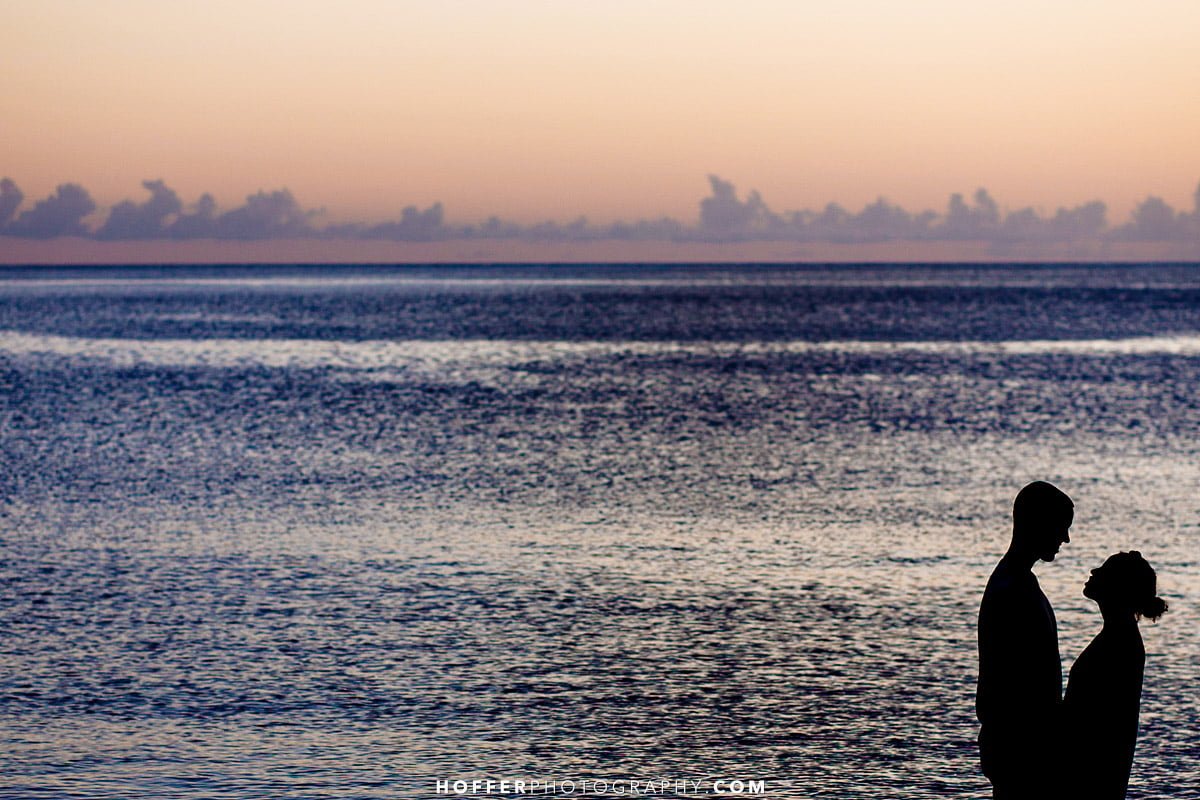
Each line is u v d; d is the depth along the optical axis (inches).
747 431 1264.8
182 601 581.6
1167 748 399.5
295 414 1429.6
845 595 591.8
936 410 1454.2
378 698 445.1
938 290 7352.4
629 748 398.9
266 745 400.2
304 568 651.5
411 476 975.0
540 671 475.5
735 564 658.8
